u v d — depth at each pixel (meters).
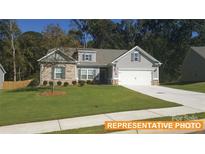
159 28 67.44
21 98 24.28
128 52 40.62
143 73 41.09
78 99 23.06
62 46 29.91
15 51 52.97
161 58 64.56
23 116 16.91
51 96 24.77
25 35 57.47
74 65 40.16
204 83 37.66
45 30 29.56
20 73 55.53
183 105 18.78
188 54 47.19
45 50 32.25
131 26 69.06
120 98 23.23
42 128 13.67
